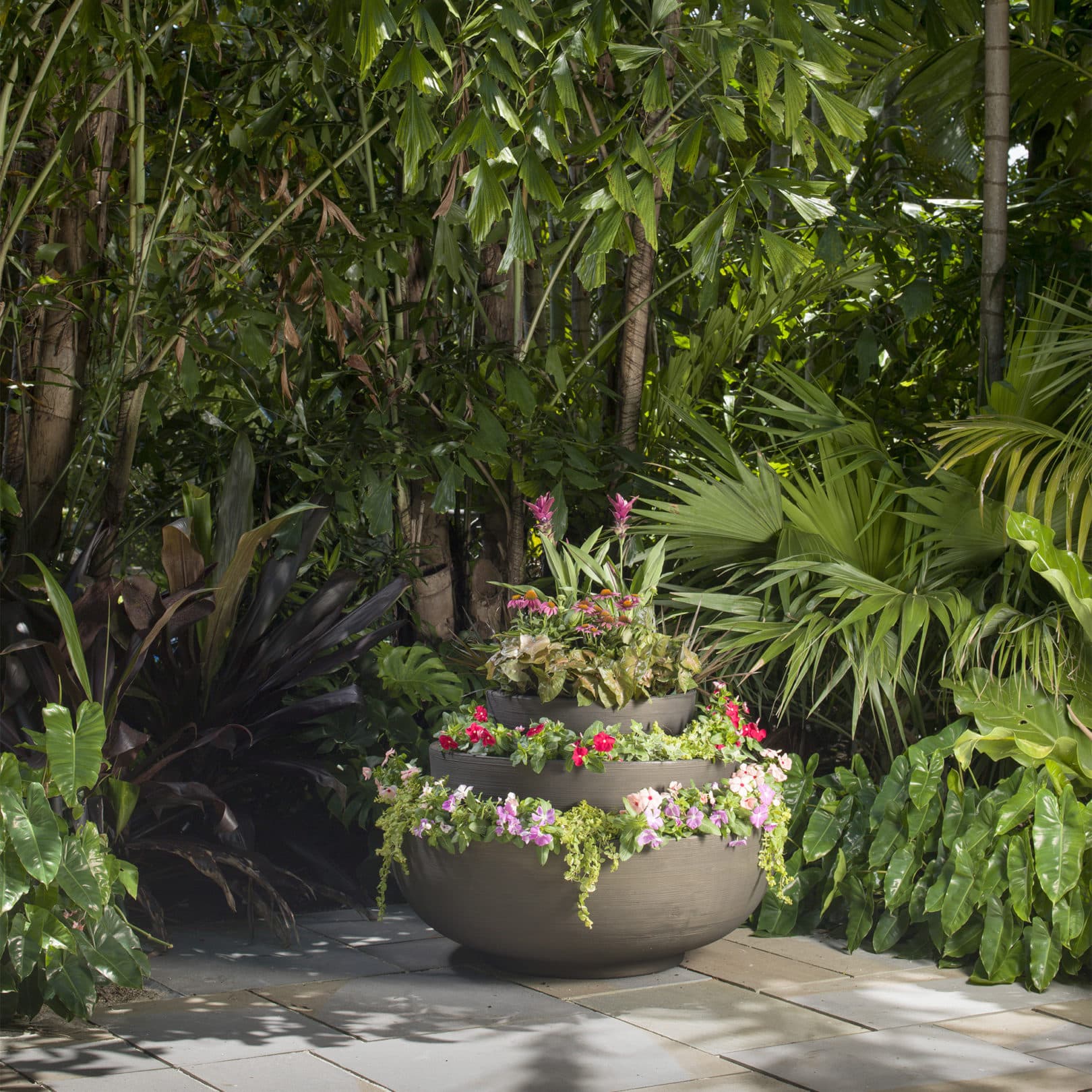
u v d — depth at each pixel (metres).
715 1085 2.61
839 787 3.97
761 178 3.93
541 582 4.70
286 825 4.52
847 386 5.64
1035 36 4.89
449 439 4.51
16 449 4.25
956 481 3.82
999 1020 3.08
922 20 4.86
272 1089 2.57
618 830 3.15
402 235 4.33
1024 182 5.33
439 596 4.97
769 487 4.10
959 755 3.51
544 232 5.40
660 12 3.67
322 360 4.89
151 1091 2.54
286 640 4.04
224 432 4.80
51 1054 2.77
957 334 5.59
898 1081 2.65
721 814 3.25
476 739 3.35
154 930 3.71
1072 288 4.68
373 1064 2.72
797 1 3.68
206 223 4.28
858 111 3.66
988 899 3.43
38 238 4.21
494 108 3.27
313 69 3.96
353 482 4.49
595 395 5.35
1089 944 3.37
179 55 4.24
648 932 3.22
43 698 3.51
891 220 5.25
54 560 4.09
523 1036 2.92
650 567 3.85
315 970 3.46
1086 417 3.79
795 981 3.38
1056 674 3.62
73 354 4.12
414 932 3.87
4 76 3.64
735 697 4.00
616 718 3.33
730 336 5.03
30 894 2.88
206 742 3.69
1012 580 3.99
